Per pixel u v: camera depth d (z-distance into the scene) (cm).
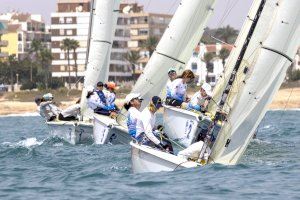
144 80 8875
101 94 8788
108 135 8450
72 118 9525
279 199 4600
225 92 5544
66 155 7544
